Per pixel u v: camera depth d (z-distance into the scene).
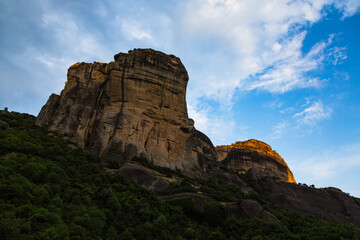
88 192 41.97
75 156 56.81
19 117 74.44
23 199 33.12
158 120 77.31
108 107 74.75
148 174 58.38
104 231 35.78
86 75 80.19
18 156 43.22
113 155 64.44
